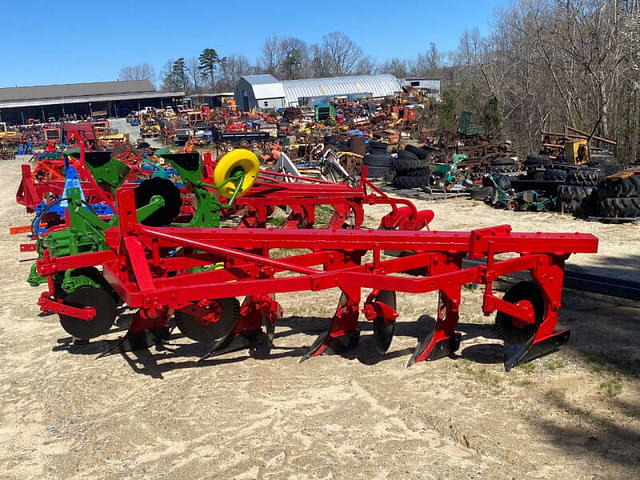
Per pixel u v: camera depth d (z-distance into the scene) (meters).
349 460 3.87
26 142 52.34
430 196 16.81
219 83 138.38
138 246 4.97
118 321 6.79
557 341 5.45
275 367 5.46
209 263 5.70
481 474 3.64
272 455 3.97
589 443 3.91
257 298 5.55
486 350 5.63
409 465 3.78
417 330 6.31
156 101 93.44
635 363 5.09
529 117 31.06
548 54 30.48
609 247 10.11
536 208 14.16
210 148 40.88
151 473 3.83
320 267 9.39
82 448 4.19
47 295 5.73
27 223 14.84
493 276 5.04
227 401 4.80
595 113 27.39
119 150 28.48
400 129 36.34
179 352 5.96
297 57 130.50
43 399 5.03
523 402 4.53
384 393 4.82
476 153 22.75
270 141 37.28
